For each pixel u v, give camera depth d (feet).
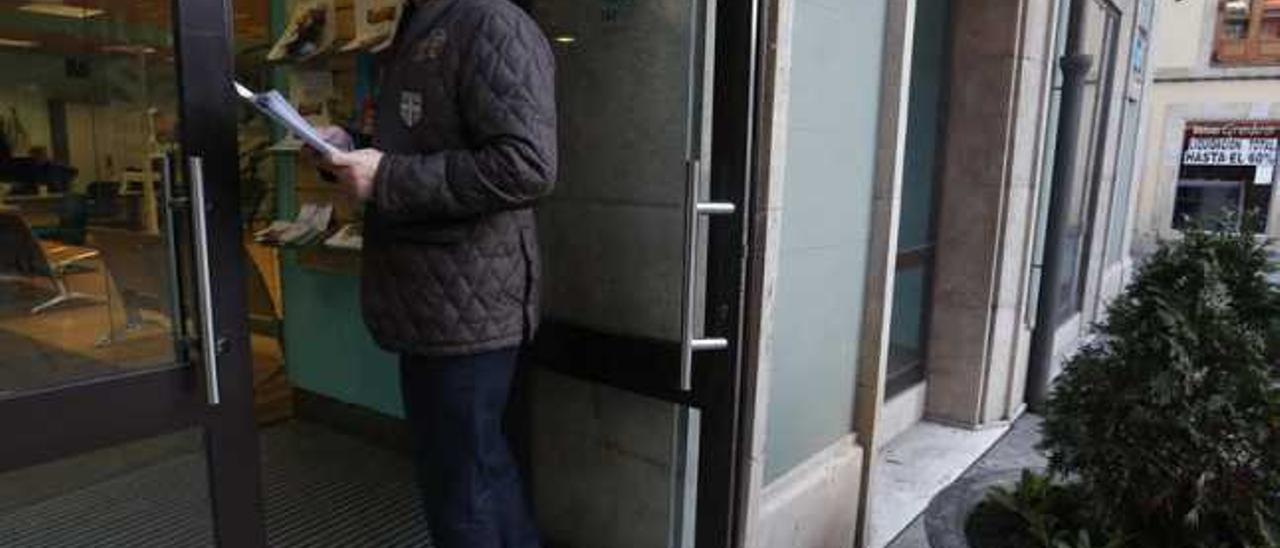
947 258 12.97
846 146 8.51
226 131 4.56
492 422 5.77
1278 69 44.45
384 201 4.81
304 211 10.61
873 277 9.21
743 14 5.83
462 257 5.21
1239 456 6.81
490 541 5.95
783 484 8.30
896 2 8.61
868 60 8.58
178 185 4.49
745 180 5.98
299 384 11.83
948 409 13.34
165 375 4.61
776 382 8.10
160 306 4.65
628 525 7.83
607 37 7.04
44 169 4.53
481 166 4.81
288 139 10.14
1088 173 18.37
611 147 7.15
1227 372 6.87
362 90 9.58
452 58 5.00
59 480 6.87
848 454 9.29
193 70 4.39
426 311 5.28
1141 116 23.98
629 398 7.59
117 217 4.56
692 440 7.20
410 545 8.43
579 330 7.39
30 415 4.20
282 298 11.76
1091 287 19.56
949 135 12.57
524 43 4.94
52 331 4.48
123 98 4.43
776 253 6.96
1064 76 12.85
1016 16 11.63
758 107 5.95
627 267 7.18
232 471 4.97
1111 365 7.34
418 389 5.63
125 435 4.52
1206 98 46.83
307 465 10.32
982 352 12.92
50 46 4.42
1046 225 13.52
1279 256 7.25
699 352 6.49
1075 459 7.61
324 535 8.58
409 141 5.22
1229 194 47.03
